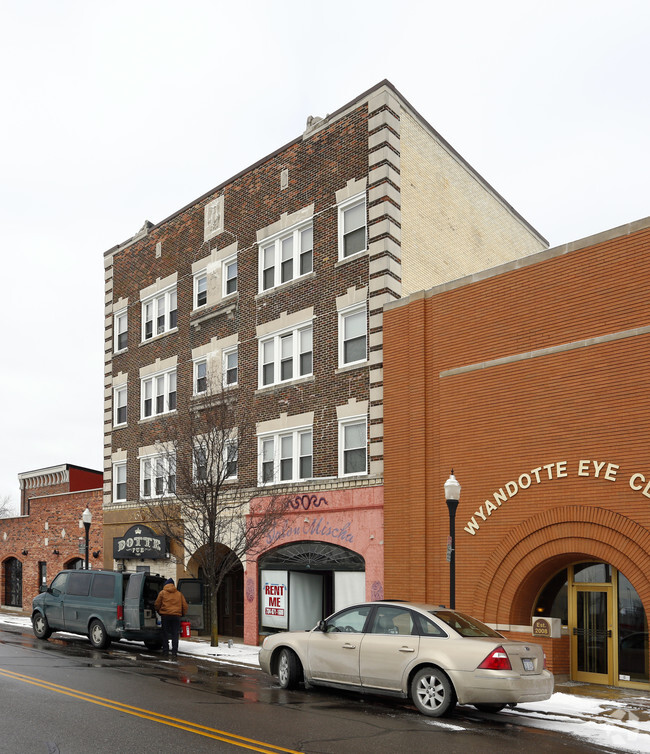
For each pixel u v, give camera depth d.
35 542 38.91
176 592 19.86
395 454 20.23
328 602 23.33
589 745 10.20
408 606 12.70
